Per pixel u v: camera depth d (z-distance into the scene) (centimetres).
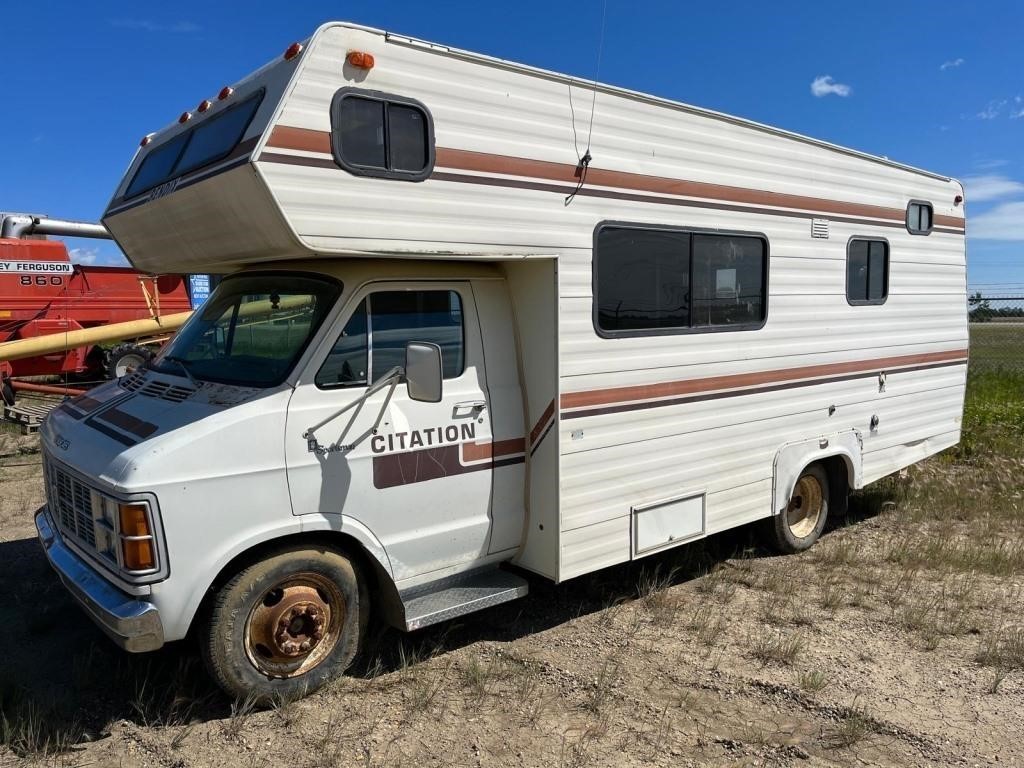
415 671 417
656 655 445
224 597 356
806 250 599
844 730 366
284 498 362
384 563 399
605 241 459
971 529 700
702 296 521
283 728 363
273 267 432
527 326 448
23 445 1002
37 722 359
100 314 1404
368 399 389
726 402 542
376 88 361
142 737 355
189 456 337
